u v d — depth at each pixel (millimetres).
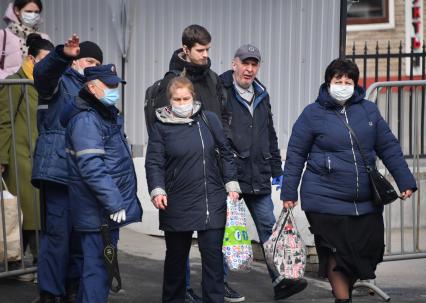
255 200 14773
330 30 18953
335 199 12836
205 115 13000
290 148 13156
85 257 11984
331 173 12797
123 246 18062
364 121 12914
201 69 13922
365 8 35562
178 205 12719
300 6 19125
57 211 12914
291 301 14516
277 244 13523
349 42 35812
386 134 13141
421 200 19422
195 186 12703
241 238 13570
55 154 12734
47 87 12531
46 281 13008
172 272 13164
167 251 13156
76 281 13430
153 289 15008
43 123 12984
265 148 14617
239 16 19562
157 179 12664
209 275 12844
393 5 35281
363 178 12805
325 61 19016
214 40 19750
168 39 20000
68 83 12898
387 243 15703
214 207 12781
